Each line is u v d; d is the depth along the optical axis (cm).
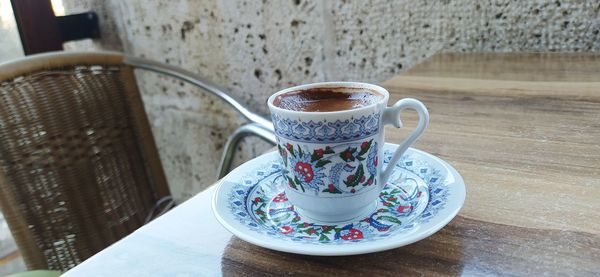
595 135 36
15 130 56
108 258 28
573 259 25
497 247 26
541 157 34
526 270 25
